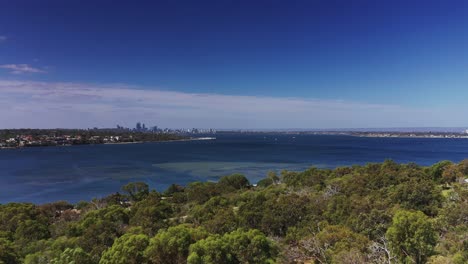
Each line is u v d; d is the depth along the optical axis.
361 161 173.38
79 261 27.33
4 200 89.12
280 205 45.66
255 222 43.00
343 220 40.50
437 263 25.27
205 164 165.62
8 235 40.56
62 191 100.81
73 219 57.19
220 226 40.81
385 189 57.97
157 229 43.06
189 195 77.81
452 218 37.38
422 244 26.95
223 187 86.00
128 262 26.34
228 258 27.06
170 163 170.88
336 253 26.92
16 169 147.50
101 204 73.81
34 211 56.25
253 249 27.84
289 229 39.69
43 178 123.75
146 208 50.78
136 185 85.44
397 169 80.88
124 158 198.12
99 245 35.06
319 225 37.81
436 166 75.62
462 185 59.06
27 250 33.66
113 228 40.03
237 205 59.56
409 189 50.34
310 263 29.05
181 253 27.55
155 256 27.20
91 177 126.38
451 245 29.53
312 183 78.19
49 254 29.88
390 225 34.59
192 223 47.19
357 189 60.66
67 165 162.62
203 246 27.02
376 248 26.28
